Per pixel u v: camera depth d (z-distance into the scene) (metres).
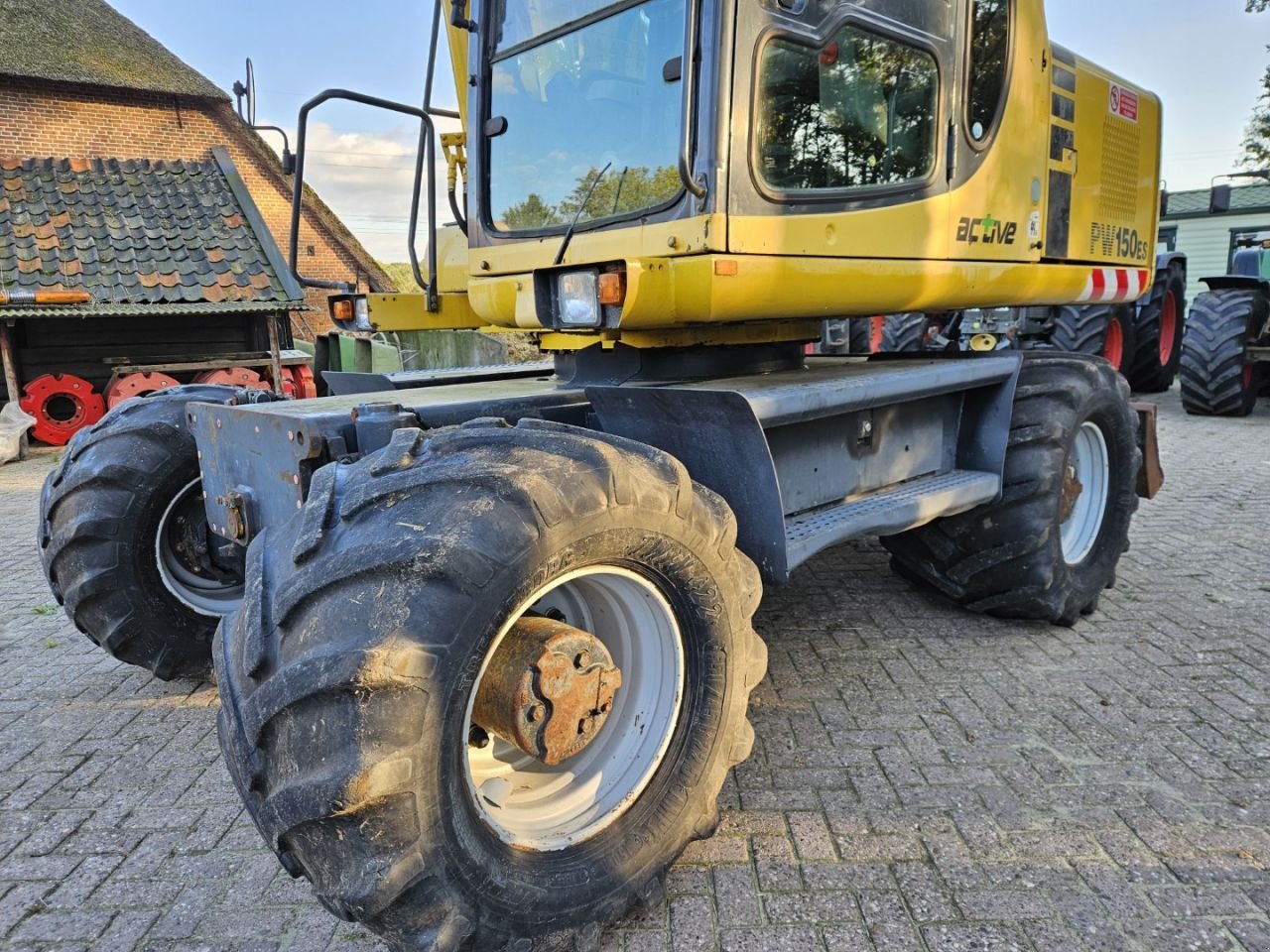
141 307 9.31
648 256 2.48
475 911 1.67
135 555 3.07
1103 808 2.42
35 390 9.48
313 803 1.51
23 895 2.20
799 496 2.77
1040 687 3.15
